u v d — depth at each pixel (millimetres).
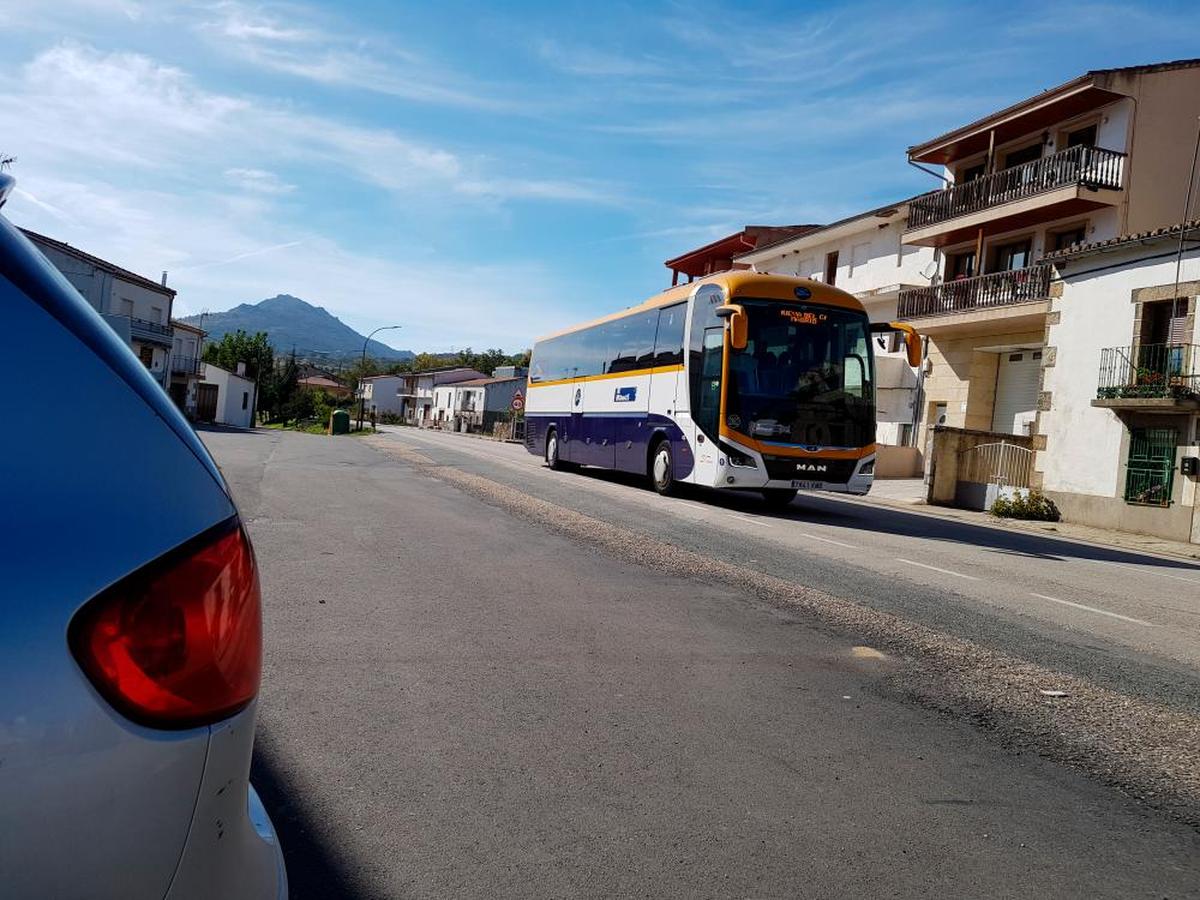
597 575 8109
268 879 1651
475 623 6172
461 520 11328
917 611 7340
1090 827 3516
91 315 1531
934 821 3494
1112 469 20781
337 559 8281
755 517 13953
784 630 6422
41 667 1239
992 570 10328
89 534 1339
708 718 4531
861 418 14758
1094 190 23625
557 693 4793
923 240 29469
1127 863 3229
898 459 30703
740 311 13320
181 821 1377
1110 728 4703
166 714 1355
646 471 17438
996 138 28203
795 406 14383
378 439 40719
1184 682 5785
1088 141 25578
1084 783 3963
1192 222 19312
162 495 1448
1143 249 20438
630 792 3611
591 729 4289
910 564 10102
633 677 5141
